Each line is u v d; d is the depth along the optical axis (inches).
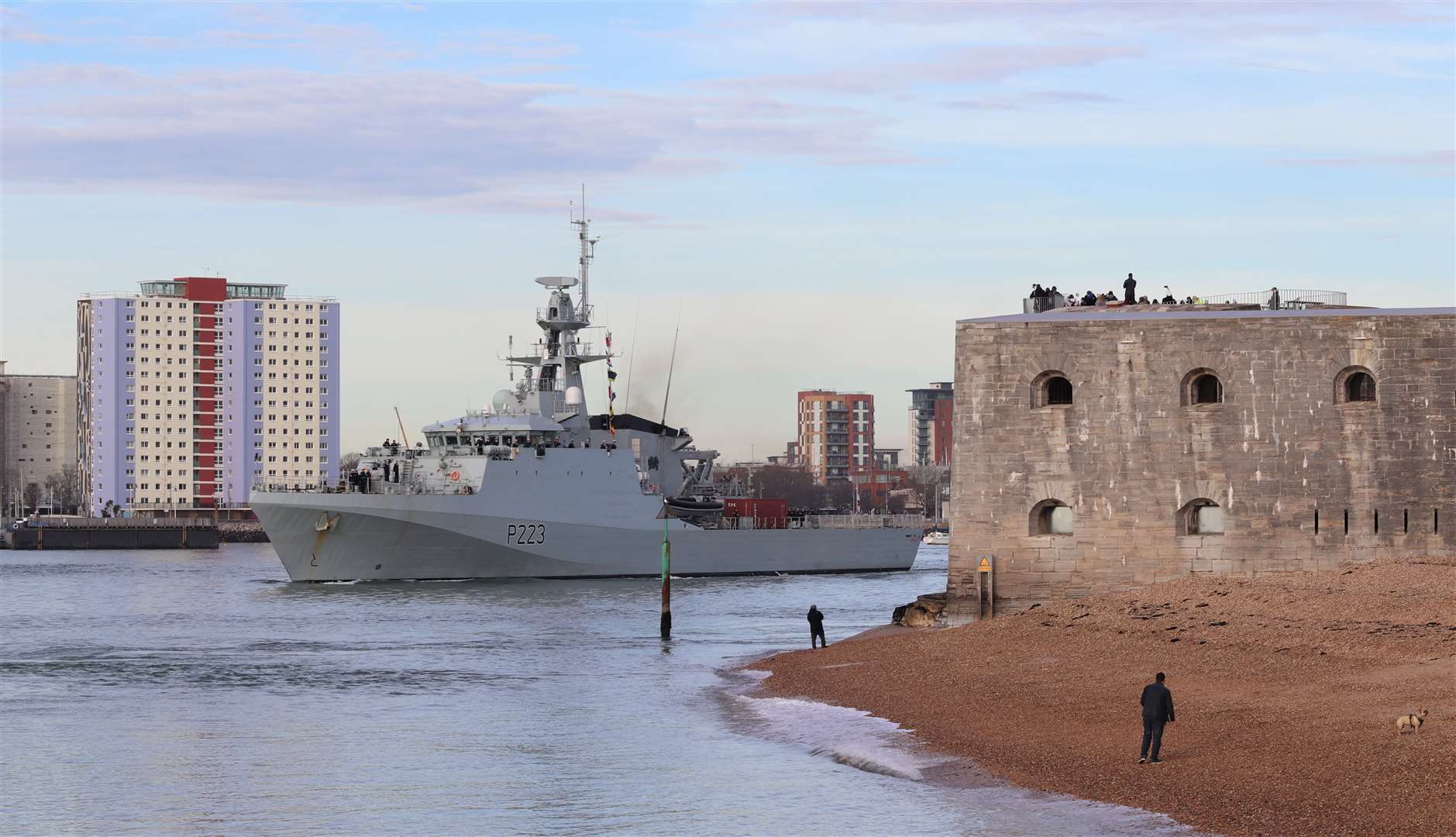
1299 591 2299.5
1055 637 2330.2
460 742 1891.0
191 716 2112.5
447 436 4345.5
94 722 2064.5
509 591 4035.4
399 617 3449.8
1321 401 2522.1
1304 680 1833.2
